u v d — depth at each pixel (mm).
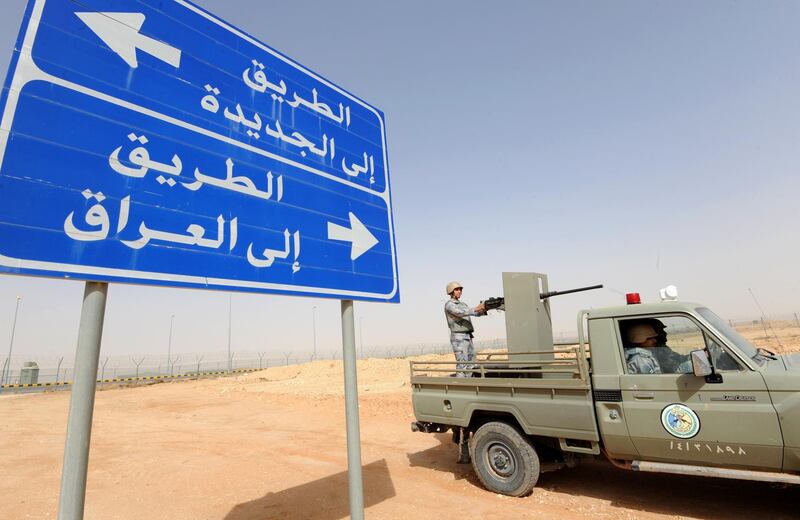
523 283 6672
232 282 2838
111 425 11492
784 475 3832
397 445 8180
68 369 40688
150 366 49594
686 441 4258
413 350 65812
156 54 2768
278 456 7641
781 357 4711
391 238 4348
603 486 5480
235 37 3340
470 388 5809
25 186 2016
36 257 1985
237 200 3029
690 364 4488
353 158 4172
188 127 2844
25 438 10039
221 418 12305
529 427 5219
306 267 3383
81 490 1899
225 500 5457
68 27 2352
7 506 5531
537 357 6395
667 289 4875
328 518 4738
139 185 2484
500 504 5012
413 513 4797
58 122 2205
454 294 7090
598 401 4789
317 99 3967
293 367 31609
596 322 4996
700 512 4523
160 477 6582
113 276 2238
